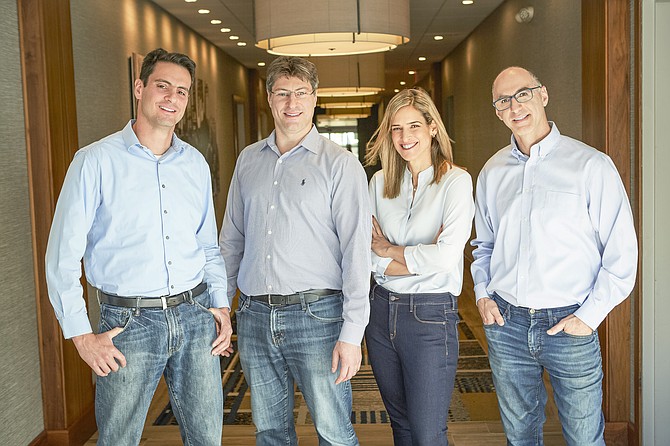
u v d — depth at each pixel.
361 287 2.52
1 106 3.32
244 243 2.85
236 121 11.88
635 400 3.56
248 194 2.69
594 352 2.53
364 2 4.25
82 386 3.95
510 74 2.58
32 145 3.58
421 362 2.66
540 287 2.54
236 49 10.72
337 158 2.58
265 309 2.62
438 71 12.94
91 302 4.33
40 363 3.68
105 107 5.16
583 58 3.89
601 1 3.57
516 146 2.68
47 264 2.37
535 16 6.30
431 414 2.67
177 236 2.49
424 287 2.66
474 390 4.58
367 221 2.56
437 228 2.71
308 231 2.58
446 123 12.32
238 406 4.38
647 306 3.46
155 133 2.48
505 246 2.63
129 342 2.42
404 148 2.69
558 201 2.52
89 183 2.38
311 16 4.23
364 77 8.74
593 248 2.53
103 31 5.18
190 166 2.57
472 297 7.62
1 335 3.25
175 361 2.55
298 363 2.62
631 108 3.51
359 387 4.66
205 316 2.56
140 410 2.47
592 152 2.51
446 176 2.69
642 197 3.42
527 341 2.59
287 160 2.63
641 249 3.45
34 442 3.56
